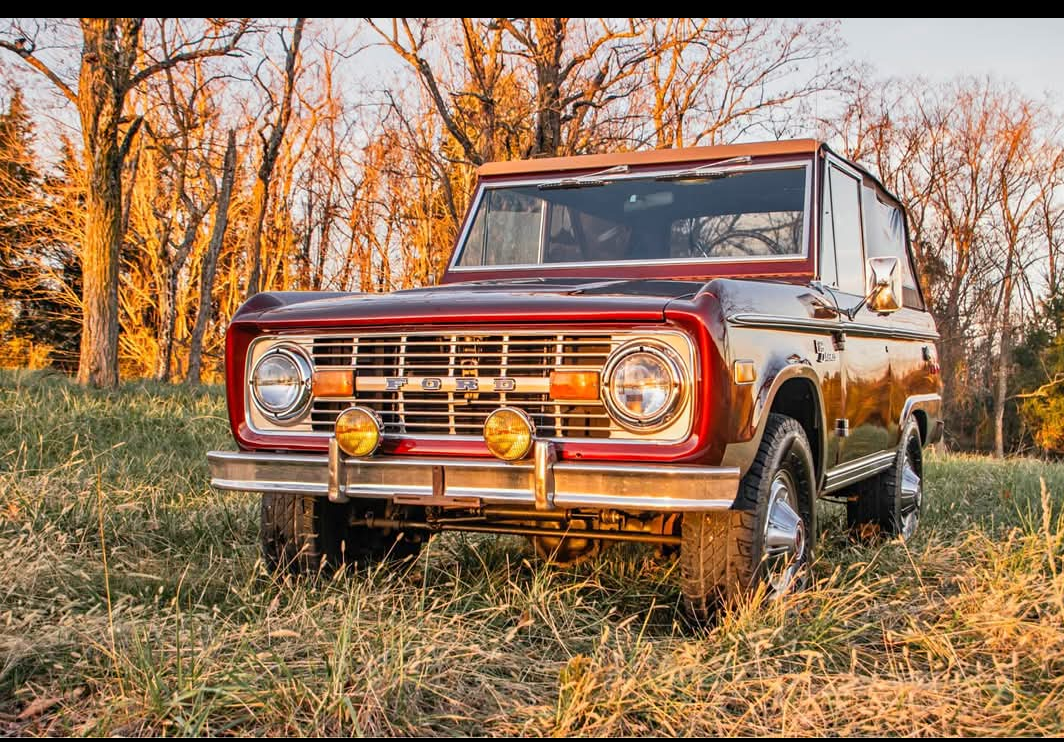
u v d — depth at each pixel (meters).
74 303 32.06
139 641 3.17
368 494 3.66
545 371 3.53
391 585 4.24
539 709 2.87
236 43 13.95
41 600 3.96
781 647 3.34
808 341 4.20
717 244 4.77
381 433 3.65
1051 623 3.55
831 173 4.95
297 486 3.79
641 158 5.08
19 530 4.88
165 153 20.42
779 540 3.82
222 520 5.55
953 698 2.96
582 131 16.31
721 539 3.64
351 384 3.78
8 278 31.98
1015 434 39.78
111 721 2.77
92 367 12.49
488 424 3.46
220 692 2.86
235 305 33.44
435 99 14.41
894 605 3.90
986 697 3.05
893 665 3.31
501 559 4.84
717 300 3.48
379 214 34.03
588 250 4.98
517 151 14.88
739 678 3.03
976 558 4.58
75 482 6.07
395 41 14.24
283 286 34.16
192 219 21.02
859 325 4.84
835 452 4.56
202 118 22.03
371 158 32.50
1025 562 4.32
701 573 3.66
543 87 14.16
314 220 35.59
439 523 4.20
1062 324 37.62
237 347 4.00
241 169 29.38
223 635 3.32
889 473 5.65
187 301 31.98
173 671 3.06
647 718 2.87
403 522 4.27
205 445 8.09
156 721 2.77
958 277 37.34
